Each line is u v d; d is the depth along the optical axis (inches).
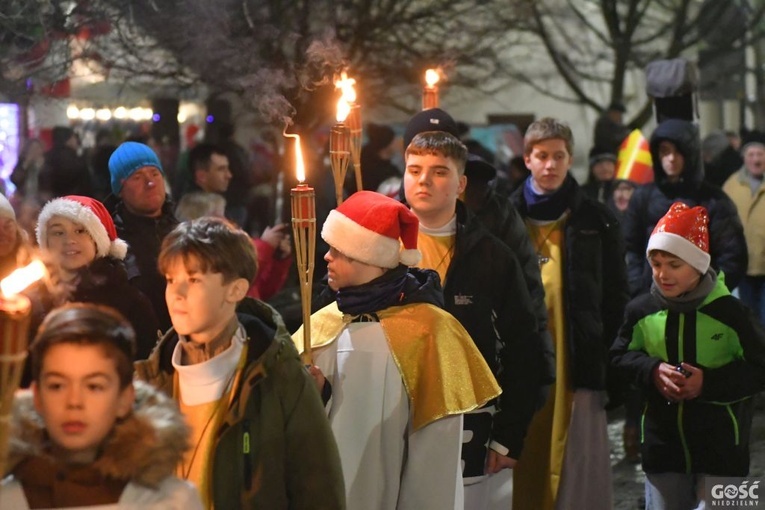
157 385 160.6
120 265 227.8
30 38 369.1
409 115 583.2
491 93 596.1
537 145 291.9
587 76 808.3
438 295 200.2
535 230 295.1
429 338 192.1
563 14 791.1
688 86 394.0
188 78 437.7
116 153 268.1
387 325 193.2
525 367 237.1
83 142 511.5
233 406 152.3
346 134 218.2
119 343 125.5
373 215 193.5
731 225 346.9
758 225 464.8
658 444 251.9
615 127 638.5
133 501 124.5
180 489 127.3
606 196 522.0
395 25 491.5
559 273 291.9
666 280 246.8
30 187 430.9
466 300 234.5
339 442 189.5
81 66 407.5
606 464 292.0
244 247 155.0
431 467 188.9
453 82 564.7
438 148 233.9
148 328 225.1
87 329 123.6
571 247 289.7
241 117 560.7
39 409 124.9
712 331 246.2
